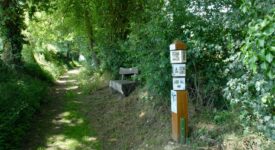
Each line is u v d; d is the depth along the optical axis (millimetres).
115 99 9594
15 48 11164
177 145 5266
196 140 5195
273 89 3172
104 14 12711
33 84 9992
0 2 10555
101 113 8523
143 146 5855
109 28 12617
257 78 3521
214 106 6016
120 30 12305
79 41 16984
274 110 3598
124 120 7531
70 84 14820
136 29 7738
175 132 5477
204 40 5766
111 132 7023
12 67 10539
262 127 3732
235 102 4074
